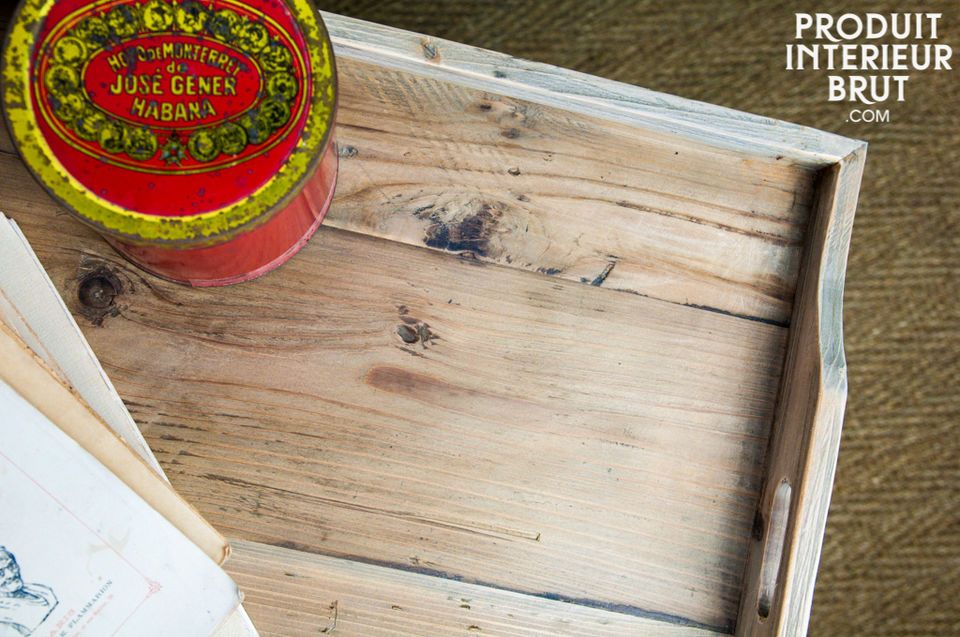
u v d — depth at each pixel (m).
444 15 1.21
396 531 0.68
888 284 1.24
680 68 1.23
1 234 0.60
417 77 0.70
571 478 0.69
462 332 0.69
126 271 0.68
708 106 0.69
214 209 0.50
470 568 0.68
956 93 1.26
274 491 0.67
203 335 0.68
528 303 0.70
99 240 0.67
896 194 1.25
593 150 0.71
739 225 0.72
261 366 0.68
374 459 0.68
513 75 0.68
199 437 0.67
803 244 0.72
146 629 0.57
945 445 1.24
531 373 0.70
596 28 1.23
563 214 0.71
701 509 0.70
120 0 0.49
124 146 0.50
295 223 0.61
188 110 0.50
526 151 0.71
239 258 0.60
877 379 1.23
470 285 0.70
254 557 0.66
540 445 0.69
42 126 0.49
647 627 0.69
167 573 0.57
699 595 0.69
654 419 0.70
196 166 0.50
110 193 0.50
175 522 0.57
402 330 0.69
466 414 0.69
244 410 0.67
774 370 0.71
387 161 0.70
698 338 0.71
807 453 0.64
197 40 0.50
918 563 1.22
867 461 1.23
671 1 1.24
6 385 0.54
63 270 0.67
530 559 0.68
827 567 1.21
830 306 0.67
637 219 0.71
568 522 0.69
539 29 1.22
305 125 0.51
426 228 0.70
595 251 0.71
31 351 0.55
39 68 0.49
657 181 0.71
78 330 0.61
